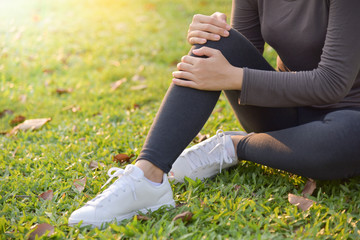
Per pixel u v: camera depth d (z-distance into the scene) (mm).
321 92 1530
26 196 1815
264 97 1583
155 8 5816
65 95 3295
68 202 1752
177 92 1589
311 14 1625
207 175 1891
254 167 1994
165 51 4199
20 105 3082
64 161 2127
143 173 1548
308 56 1697
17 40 4668
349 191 1761
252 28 1979
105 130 2578
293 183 1869
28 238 1492
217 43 1639
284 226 1532
